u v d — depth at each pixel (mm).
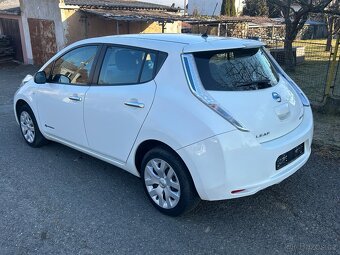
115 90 3787
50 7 16156
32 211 3689
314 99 7871
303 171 4539
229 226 3406
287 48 12227
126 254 3037
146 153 3588
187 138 3105
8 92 10664
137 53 3703
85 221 3508
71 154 5164
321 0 12922
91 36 16984
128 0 23703
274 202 3816
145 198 3926
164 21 15602
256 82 3432
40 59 17828
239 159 3037
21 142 5691
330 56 7324
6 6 21062
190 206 3381
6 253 3059
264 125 3213
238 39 3732
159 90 3385
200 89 3156
